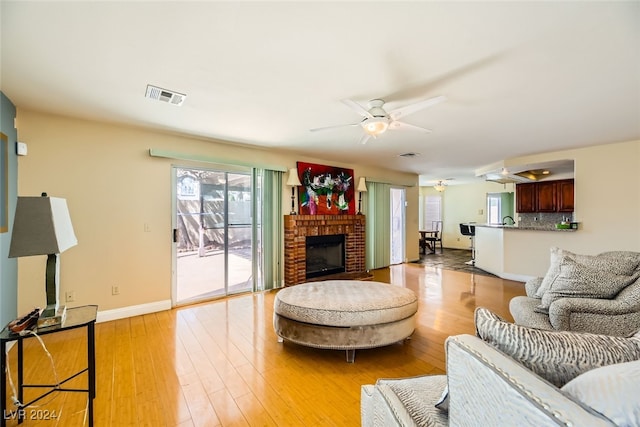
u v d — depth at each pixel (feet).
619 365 2.24
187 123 10.52
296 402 6.11
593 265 7.56
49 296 5.56
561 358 2.66
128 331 9.66
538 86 7.60
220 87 7.58
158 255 11.72
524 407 2.07
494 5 4.60
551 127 11.27
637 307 6.16
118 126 10.80
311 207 16.63
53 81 7.20
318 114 9.63
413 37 5.46
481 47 5.80
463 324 10.23
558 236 15.62
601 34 5.36
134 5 4.59
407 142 13.56
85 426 5.39
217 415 5.70
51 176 9.59
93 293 10.34
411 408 3.46
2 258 7.71
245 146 14.19
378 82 7.32
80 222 10.10
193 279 12.82
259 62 6.36
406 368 7.43
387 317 7.85
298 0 4.47
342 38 5.49
